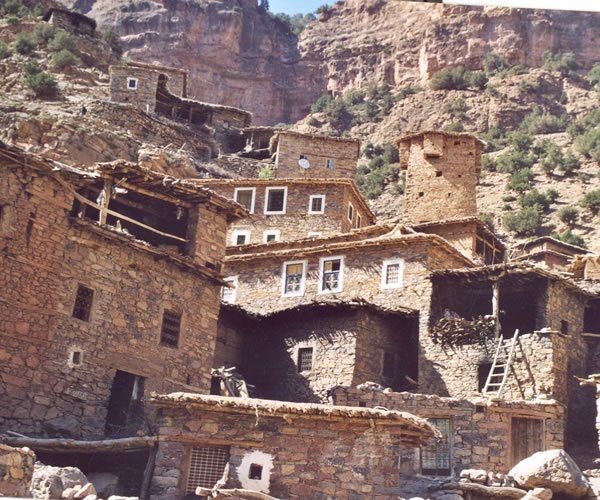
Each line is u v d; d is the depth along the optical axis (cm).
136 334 2570
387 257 3516
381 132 11894
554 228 7700
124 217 2622
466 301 3459
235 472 1920
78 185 2570
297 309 3322
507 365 3077
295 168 5694
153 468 1962
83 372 2420
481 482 2138
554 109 11856
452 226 4366
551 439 2483
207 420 1966
